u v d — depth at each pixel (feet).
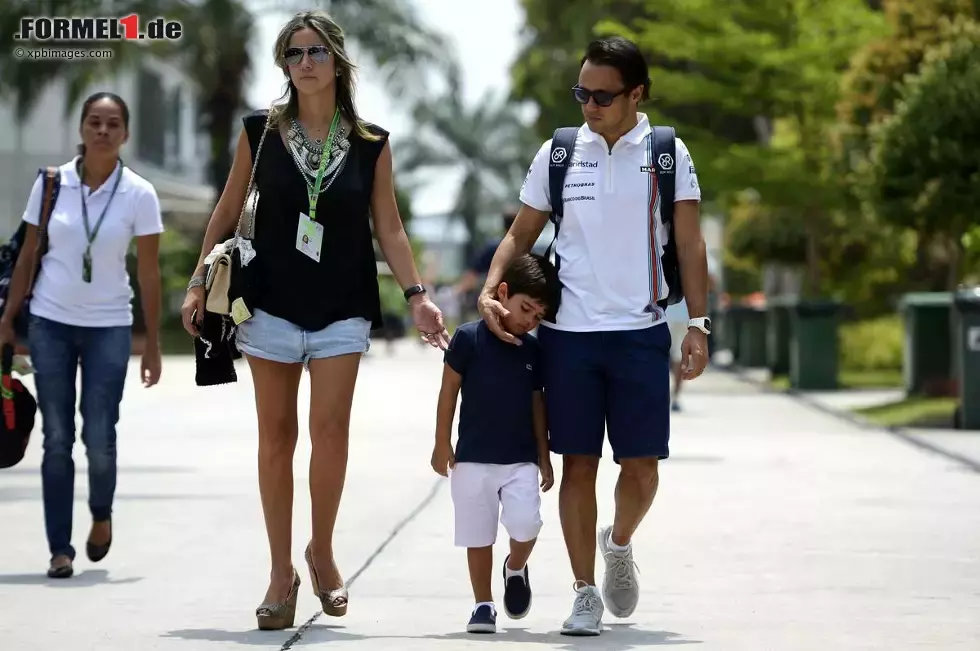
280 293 59.62
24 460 122.31
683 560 77.20
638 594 62.28
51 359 73.61
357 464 120.88
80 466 117.19
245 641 57.06
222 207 61.21
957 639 58.13
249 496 101.04
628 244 58.80
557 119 377.91
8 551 79.66
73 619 61.72
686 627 60.59
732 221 326.65
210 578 71.72
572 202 59.36
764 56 235.20
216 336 61.05
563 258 59.62
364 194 60.34
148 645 56.24
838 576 72.69
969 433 148.56
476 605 59.67
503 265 60.23
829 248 303.89
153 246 75.77
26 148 467.93
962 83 173.17
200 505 96.73
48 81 374.84
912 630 59.93
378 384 233.55
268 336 59.62
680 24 247.29
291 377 60.64
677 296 60.03
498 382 58.95
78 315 73.92
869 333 280.72
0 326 74.43
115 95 75.20
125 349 75.05
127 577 72.08
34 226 74.54
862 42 236.02
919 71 191.42
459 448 59.31
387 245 61.16
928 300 187.83
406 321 581.12
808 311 218.38
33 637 57.93
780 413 178.50
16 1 368.27
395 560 76.69
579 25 369.71
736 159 240.73
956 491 105.50
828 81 236.02
